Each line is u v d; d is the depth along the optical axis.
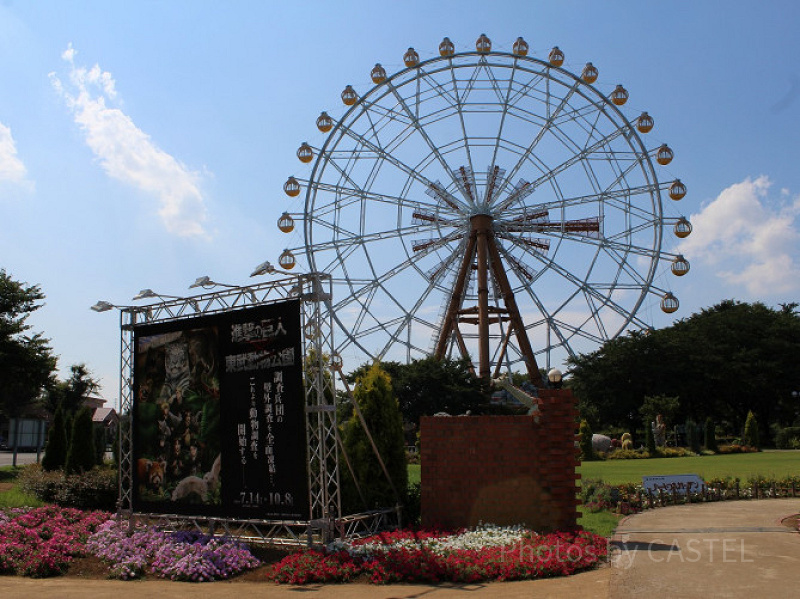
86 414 32.66
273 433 16.50
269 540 16.44
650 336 67.75
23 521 20.20
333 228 47.81
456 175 48.56
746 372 68.25
